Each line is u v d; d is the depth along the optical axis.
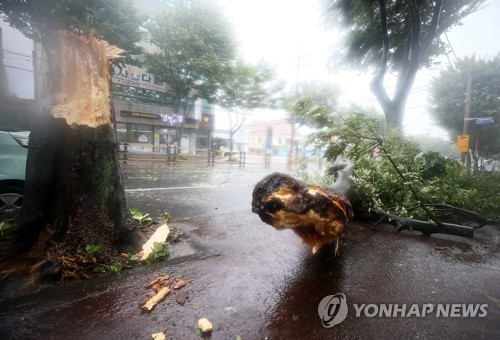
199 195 6.03
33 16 6.70
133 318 1.61
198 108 23.25
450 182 4.95
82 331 1.49
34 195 2.19
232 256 2.60
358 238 3.41
